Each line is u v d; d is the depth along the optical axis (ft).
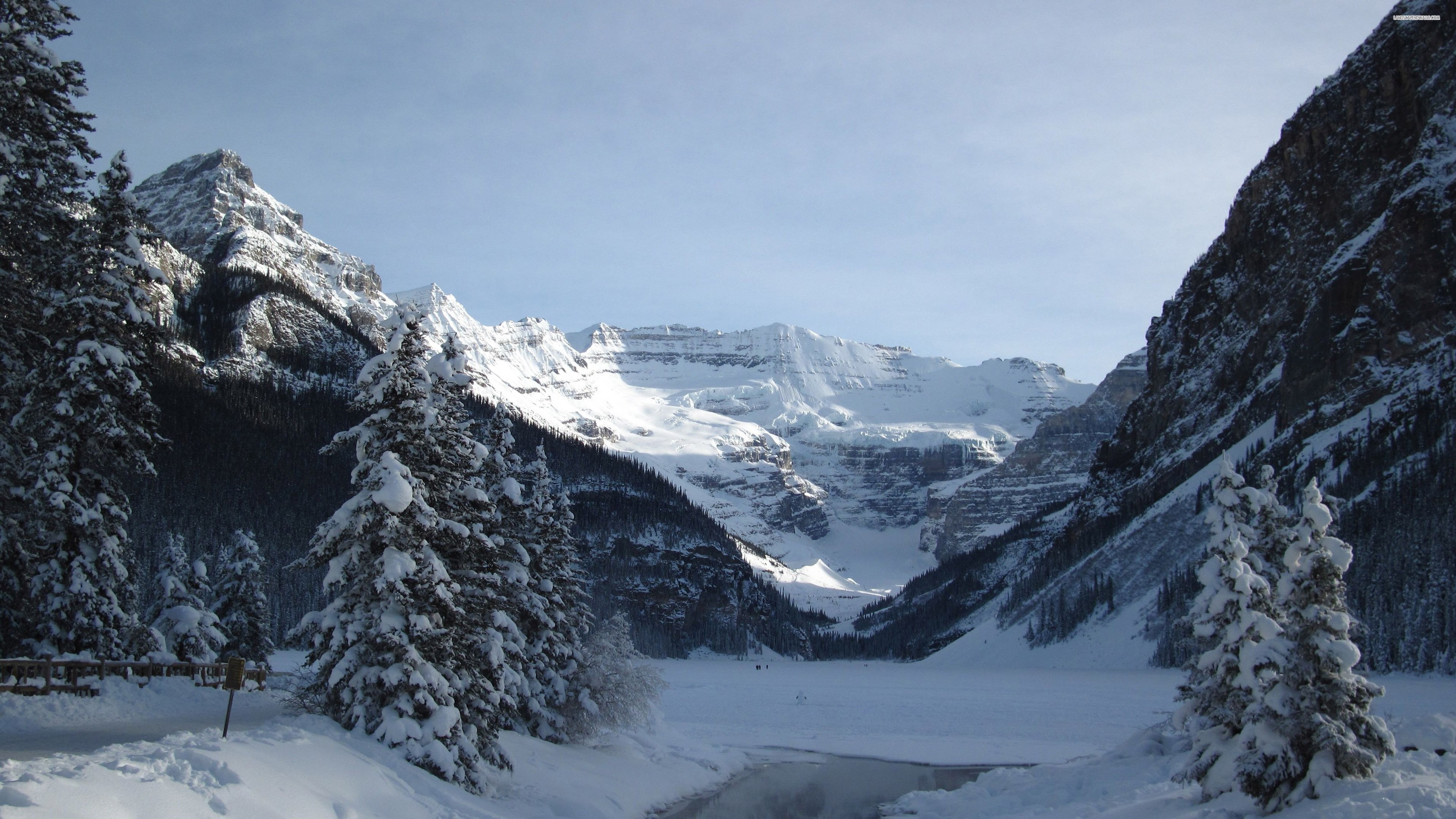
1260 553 117.60
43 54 118.21
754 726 354.13
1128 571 655.35
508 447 173.99
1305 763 97.66
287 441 639.76
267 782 84.12
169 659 148.56
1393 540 442.91
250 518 506.07
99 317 138.21
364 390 119.96
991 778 183.52
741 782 226.38
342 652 114.62
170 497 485.56
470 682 125.08
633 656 210.38
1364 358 597.52
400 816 96.27
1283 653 98.27
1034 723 340.18
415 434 120.37
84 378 133.90
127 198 142.82
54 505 130.82
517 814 121.29
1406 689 350.23
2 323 126.93
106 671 133.69
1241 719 103.76
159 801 71.00
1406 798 87.76
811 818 183.32
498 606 144.25
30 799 62.23
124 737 102.94
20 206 119.65
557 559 195.42
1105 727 325.01
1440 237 593.01
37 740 100.07
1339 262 649.20
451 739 116.47
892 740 307.78
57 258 134.00
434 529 119.03
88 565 136.36
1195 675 115.14
